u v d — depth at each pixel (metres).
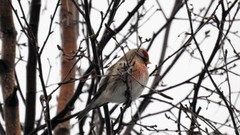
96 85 10.55
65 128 10.84
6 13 9.03
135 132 11.27
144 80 10.84
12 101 8.75
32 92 9.39
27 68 9.38
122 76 8.88
